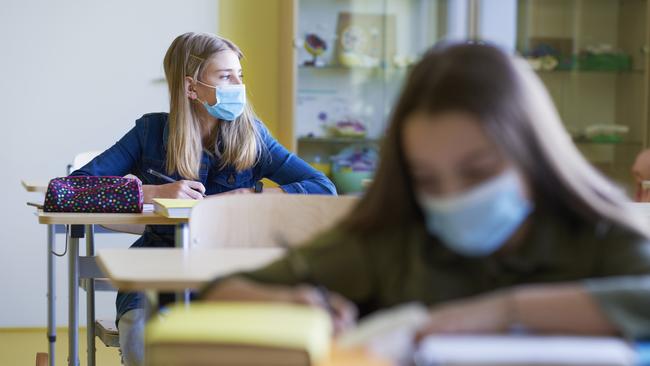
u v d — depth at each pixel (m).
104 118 5.47
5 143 5.39
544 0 6.36
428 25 6.23
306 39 5.99
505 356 0.92
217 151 3.43
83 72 5.45
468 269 1.32
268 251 2.00
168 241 3.21
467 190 1.19
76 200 3.04
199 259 1.85
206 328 0.99
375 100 6.14
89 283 3.37
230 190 3.45
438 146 1.17
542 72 6.38
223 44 3.43
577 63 6.42
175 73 3.39
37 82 5.41
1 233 5.40
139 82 5.50
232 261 1.83
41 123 5.43
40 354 4.21
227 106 3.38
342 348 1.03
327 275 1.38
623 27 6.39
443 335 1.11
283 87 5.85
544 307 1.10
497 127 1.17
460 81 1.19
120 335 2.95
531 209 1.28
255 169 3.54
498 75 1.21
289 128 5.83
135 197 3.05
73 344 3.22
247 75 5.86
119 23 5.46
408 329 1.02
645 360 0.97
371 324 1.04
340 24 6.06
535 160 1.23
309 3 5.99
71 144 5.46
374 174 1.40
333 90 6.05
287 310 1.06
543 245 1.28
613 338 1.09
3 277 5.41
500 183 1.19
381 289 1.38
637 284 1.10
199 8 5.53
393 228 1.39
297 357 0.96
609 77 6.43
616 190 1.34
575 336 1.08
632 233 1.29
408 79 1.29
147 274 1.64
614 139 6.42
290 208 2.42
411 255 1.36
